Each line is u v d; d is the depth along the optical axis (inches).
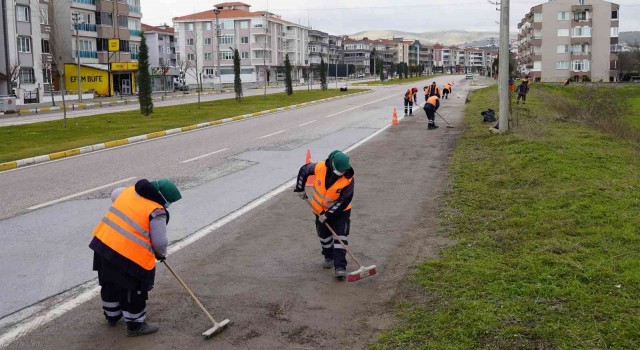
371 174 465.1
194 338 181.2
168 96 2105.1
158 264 253.0
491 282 207.9
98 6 2546.8
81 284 231.6
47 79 2203.5
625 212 292.5
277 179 458.6
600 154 493.7
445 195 374.3
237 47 4215.1
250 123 985.5
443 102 1405.0
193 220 329.4
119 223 182.1
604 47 3629.4
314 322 190.9
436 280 218.8
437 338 169.8
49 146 665.6
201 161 556.7
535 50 3715.6
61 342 179.9
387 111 1195.9
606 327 166.7
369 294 213.9
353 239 283.7
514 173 422.3
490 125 793.6
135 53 2913.4
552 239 253.0
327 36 5890.8
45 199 393.1
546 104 1163.9
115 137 746.8
